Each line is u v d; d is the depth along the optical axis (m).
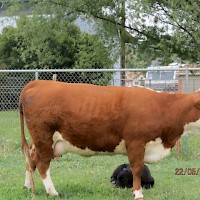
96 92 7.32
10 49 31.05
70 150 7.50
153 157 7.32
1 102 19.45
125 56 26.69
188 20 21.39
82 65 25.98
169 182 8.96
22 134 7.67
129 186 8.32
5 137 14.39
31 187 8.06
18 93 19.30
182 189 8.40
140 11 22.89
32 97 7.41
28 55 28.61
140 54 26.12
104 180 9.04
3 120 18.75
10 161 11.18
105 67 25.98
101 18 25.14
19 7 25.48
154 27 24.94
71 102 7.28
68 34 28.53
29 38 25.73
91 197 7.67
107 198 7.62
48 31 25.19
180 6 21.56
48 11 24.97
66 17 25.27
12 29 31.22
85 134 7.28
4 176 9.41
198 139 14.10
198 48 23.22
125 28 25.41
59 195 7.66
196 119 7.25
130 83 16.03
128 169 8.30
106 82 17.17
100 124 7.20
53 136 7.41
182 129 7.32
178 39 21.70
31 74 19.33
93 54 25.72
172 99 7.29
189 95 7.30
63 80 19.05
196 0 22.02
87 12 24.70
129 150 7.23
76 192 8.02
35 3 25.19
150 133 7.16
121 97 7.23
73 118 7.26
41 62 26.45
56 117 7.31
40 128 7.38
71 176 9.44
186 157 11.88
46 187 7.59
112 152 7.44
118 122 7.18
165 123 7.20
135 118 7.13
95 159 11.47
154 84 15.12
